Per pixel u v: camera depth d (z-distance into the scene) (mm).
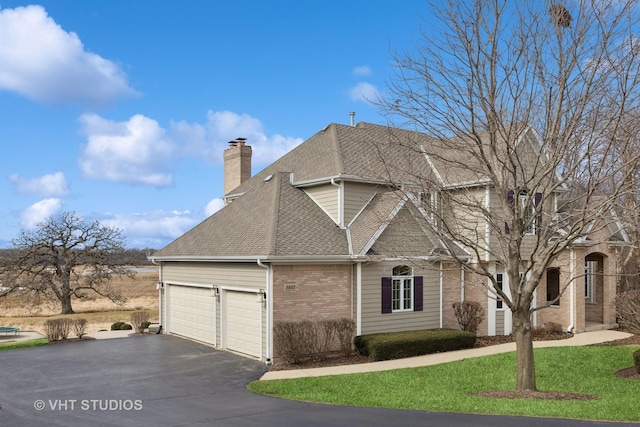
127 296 52969
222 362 18250
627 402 11586
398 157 23484
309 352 17922
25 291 40625
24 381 15414
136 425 10602
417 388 13586
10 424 10828
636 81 11445
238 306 20141
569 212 13078
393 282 20922
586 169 12828
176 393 13758
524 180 13070
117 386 14680
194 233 24719
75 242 41438
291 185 23109
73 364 18062
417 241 21391
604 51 11797
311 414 11211
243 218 22172
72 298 50656
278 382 14734
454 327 22359
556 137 12305
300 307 18672
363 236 20141
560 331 23500
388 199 21734
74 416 11422
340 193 21312
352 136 25047
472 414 10953
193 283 23109
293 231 19719
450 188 18078
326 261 19031
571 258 23422
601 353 17766
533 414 10758
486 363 16484
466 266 13266
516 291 13055
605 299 25625
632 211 12453
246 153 32094
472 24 12641
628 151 12766
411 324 21125
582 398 12359
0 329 26531
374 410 11492
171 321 25344
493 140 12828
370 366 16938
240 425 10383
